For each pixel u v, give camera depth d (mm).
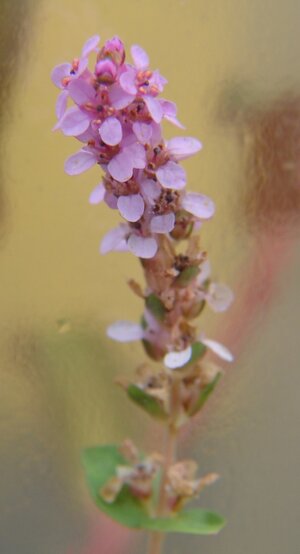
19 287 128
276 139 126
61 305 128
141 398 112
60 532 129
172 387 111
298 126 126
